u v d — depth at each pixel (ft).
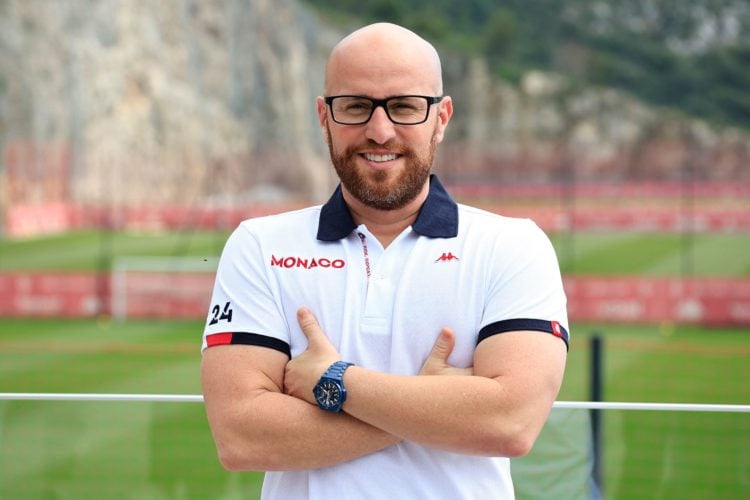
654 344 51.98
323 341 8.84
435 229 9.12
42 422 13.50
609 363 45.32
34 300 64.23
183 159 167.73
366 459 8.70
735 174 276.82
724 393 38.88
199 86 181.37
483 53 332.60
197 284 64.13
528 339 8.72
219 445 8.85
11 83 139.13
